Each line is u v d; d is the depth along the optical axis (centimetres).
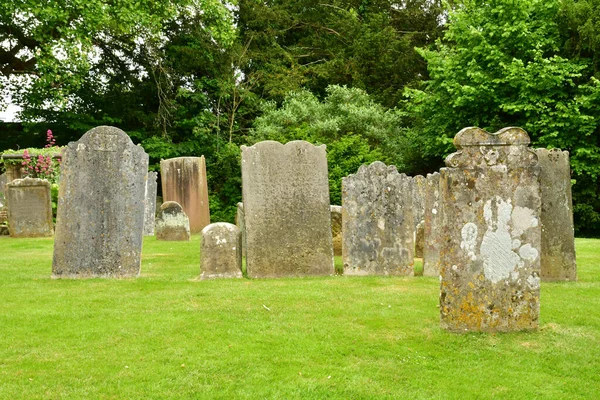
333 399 394
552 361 468
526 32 1794
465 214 525
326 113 2322
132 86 2494
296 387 411
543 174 793
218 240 811
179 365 449
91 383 414
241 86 2562
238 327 546
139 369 440
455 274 529
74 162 802
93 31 1812
